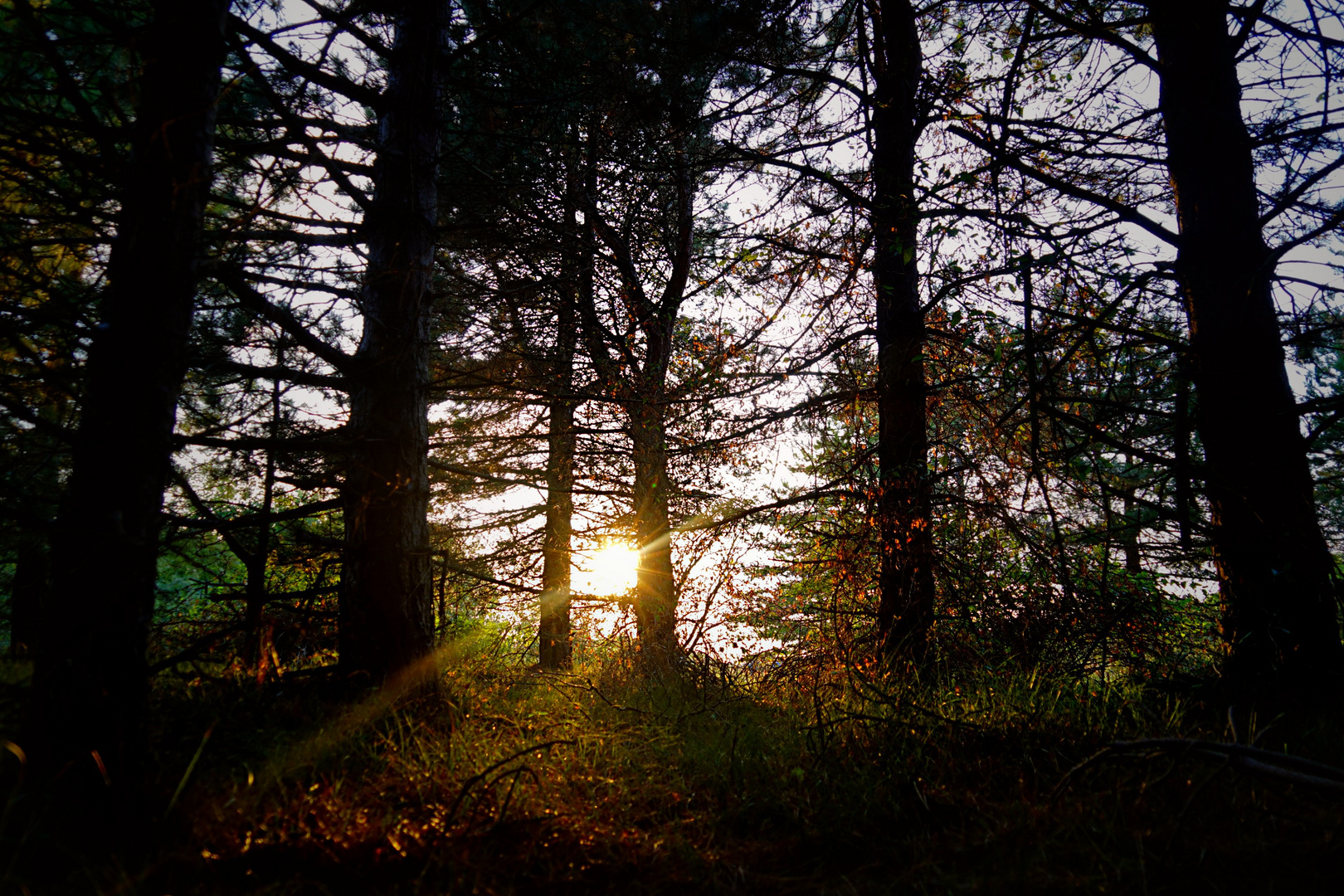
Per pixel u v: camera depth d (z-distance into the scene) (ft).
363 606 17.43
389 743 14.11
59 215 15.51
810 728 15.11
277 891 9.18
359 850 10.40
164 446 11.92
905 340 24.86
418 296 17.47
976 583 23.58
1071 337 20.99
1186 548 20.34
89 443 11.34
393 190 18.71
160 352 11.80
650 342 35.96
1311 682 16.38
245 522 14.80
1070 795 12.16
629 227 35.88
